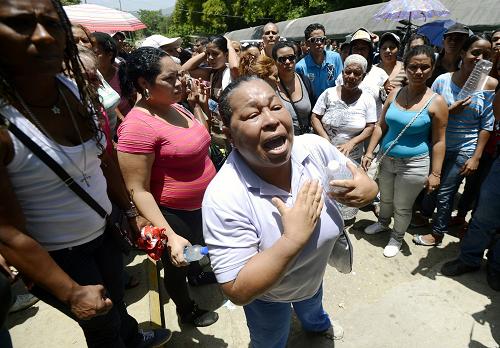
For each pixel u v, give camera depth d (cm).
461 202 352
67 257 138
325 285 287
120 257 171
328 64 451
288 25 1639
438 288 277
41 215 127
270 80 316
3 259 121
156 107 196
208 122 310
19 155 112
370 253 326
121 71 237
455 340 232
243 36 2123
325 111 349
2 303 83
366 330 244
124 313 189
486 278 283
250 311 172
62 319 255
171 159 196
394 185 311
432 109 268
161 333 218
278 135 116
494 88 277
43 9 104
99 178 148
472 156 294
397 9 546
